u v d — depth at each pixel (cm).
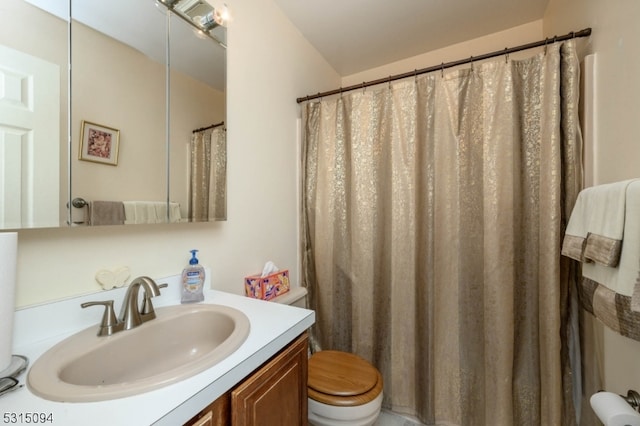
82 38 79
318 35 186
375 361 154
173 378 55
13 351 66
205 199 116
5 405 48
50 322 73
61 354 64
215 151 121
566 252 99
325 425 108
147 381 54
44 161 72
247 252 139
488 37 187
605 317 75
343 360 132
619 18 88
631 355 78
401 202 148
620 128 88
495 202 124
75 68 78
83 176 79
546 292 113
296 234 179
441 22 173
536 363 120
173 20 104
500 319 122
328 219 169
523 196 123
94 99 82
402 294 147
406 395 146
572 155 112
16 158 67
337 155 167
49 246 74
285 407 80
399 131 148
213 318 93
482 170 128
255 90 143
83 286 81
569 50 113
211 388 56
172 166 104
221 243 125
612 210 76
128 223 90
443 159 137
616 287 72
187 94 109
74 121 77
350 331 163
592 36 108
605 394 70
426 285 138
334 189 167
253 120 142
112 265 88
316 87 203
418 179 143
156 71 99
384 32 183
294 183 178
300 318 88
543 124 117
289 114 172
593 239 83
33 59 70
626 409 63
